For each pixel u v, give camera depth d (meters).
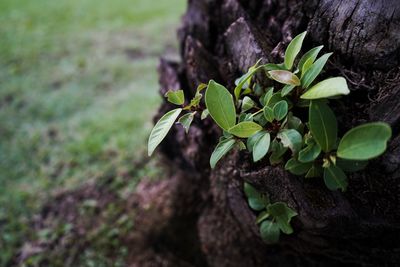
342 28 1.09
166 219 2.23
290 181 1.07
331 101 1.11
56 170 3.01
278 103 0.97
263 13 1.43
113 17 5.70
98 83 4.14
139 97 3.76
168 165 2.30
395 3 0.96
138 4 6.10
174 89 1.60
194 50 1.46
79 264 2.30
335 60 1.14
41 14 5.88
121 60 4.51
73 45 4.96
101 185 2.76
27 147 3.28
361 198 1.05
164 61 1.79
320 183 1.06
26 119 3.66
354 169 0.93
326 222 1.06
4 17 5.81
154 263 2.18
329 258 1.33
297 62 1.15
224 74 1.43
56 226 2.54
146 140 3.08
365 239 1.13
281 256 1.49
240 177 1.28
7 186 2.92
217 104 1.02
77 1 6.34
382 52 1.02
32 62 4.59
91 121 3.49
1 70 4.46
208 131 1.49
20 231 2.57
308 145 0.93
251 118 1.03
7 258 2.40
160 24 5.33
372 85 1.06
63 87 4.11
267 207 1.17
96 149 3.09
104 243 2.36
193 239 2.12
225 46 1.49
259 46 1.23
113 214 2.51
